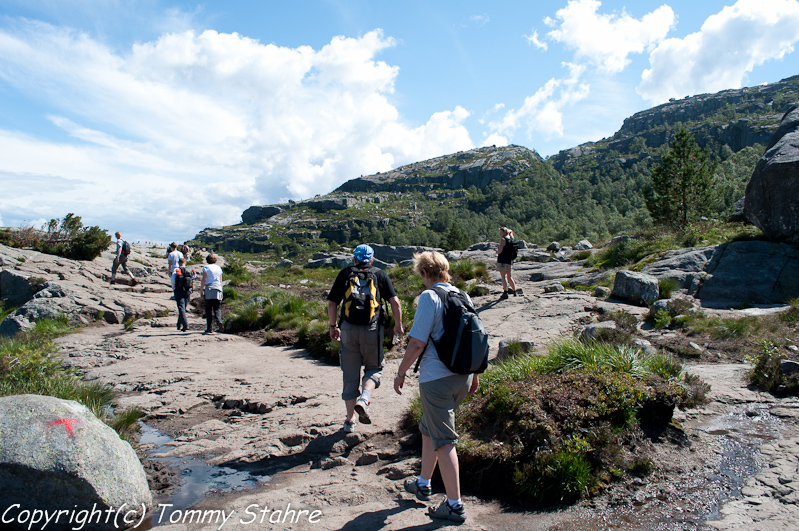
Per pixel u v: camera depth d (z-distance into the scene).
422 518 3.10
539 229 137.00
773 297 8.78
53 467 3.02
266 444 4.52
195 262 23.91
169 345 9.41
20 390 5.09
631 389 4.12
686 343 6.87
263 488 3.75
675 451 3.88
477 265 14.52
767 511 2.91
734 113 191.12
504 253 10.90
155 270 19.19
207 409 5.88
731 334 7.07
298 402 5.86
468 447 3.75
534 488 3.34
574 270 14.56
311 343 8.55
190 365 7.82
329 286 17.70
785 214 9.91
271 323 10.97
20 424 3.21
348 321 4.57
